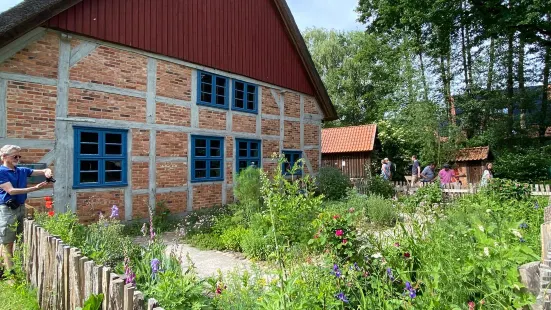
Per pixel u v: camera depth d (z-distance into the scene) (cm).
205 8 1047
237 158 1134
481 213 394
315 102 1504
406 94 2441
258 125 1222
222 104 1102
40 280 361
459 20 1688
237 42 1150
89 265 261
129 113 849
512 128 2072
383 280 289
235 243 637
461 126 2206
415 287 267
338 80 3725
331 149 2295
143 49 877
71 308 291
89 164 777
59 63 732
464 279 239
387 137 2544
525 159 1798
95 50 790
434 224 387
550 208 420
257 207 802
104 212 791
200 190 1010
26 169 489
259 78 1227
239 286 325
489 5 1497
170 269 351
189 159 983
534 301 208
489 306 221
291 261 376
